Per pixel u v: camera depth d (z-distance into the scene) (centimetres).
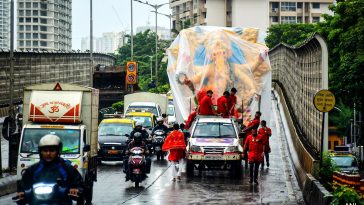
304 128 3322
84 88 2011
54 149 988
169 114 5297
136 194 2197
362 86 4216
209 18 15725
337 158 3831
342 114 7719
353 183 1730
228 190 2325
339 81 4519
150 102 4641
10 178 2377
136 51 14388
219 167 2775
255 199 2103
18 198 998
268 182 2575
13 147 2641
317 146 2612
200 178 2708
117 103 6656
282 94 5622
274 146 3997
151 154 3794
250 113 3030
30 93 2047
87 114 2017
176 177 2600
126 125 3416
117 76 7381
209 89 3006
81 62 7194
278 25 12381
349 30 4347
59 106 1970
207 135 2798
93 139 2061
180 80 3009
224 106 2939
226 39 3030
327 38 5359
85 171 1902
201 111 2958
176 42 3092
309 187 2005
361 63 4053
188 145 2764
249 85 3012
